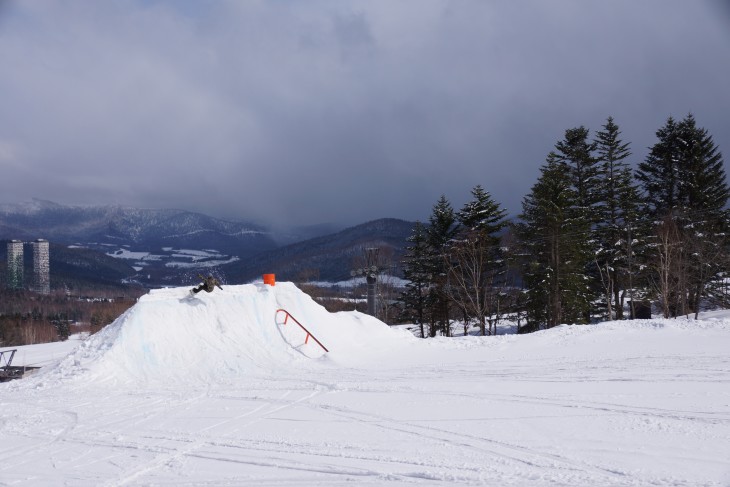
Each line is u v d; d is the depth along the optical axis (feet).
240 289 67.41
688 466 25.73
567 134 144.25
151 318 59.11
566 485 24.22
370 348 66.18
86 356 55.52
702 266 118.93
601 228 133.18
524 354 58.49
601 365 50.19
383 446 30.86
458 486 24.70
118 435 35.09
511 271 139.85
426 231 146.92
